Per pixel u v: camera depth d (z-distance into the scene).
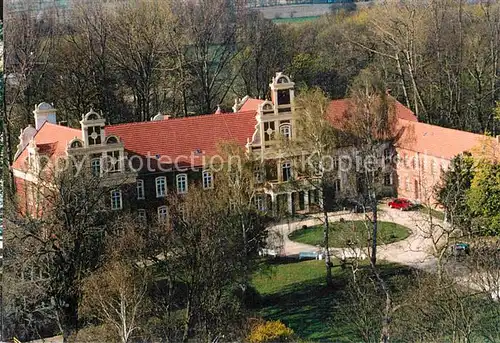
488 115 59.91
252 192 50.91
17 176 55.56
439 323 34.34
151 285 40.81
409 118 58.41
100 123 55.50
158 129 58.50
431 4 63.00
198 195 46.38
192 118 59.41
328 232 49.38
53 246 42.62
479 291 35.16
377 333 36.84
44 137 58.91
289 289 45.12
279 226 51.56
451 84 60.66
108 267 40.47
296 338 40.25
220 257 41.84
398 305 35.75
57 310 41.22
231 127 58.62
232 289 43.91
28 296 41.88
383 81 61.19
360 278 44.44
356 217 51.78
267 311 43.69
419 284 37.12
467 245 41.53
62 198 44.94
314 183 52.81
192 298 39.94
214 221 43.62
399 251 46.25
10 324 41.81
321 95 57.31
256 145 55.12
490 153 47.59
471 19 62.00
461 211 43.91
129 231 43.28
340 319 40.84
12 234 42.88
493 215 42.69
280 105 56.50
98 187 48.66
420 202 50.97
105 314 38.12
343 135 54.97
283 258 47.53
